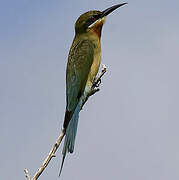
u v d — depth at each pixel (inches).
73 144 388.2
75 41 482.6
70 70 452.1
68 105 425.4
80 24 489.7
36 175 297.0
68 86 443.8
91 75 456.8
